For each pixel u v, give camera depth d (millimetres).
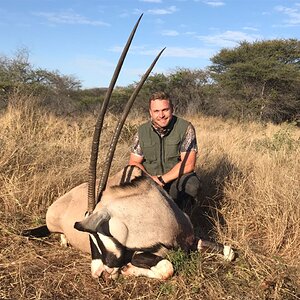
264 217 4328
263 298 3092
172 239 3262
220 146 7512
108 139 7113
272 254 3732
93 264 3164
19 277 3232
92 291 3188
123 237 3084
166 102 3902
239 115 22844
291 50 26172
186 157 4059
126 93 22703
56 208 3895
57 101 14914
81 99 22047
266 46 26000
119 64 2822
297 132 11422
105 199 3182
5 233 3939
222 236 4016
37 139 6312
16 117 6883
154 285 3221
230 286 3230
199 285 3166
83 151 5875
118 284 3230
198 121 18344
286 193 4453
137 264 3193
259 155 6680
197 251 3475
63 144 6066
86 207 3703
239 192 4828
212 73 26109
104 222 3057
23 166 5004
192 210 4457
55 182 4703
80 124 7949
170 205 3385
